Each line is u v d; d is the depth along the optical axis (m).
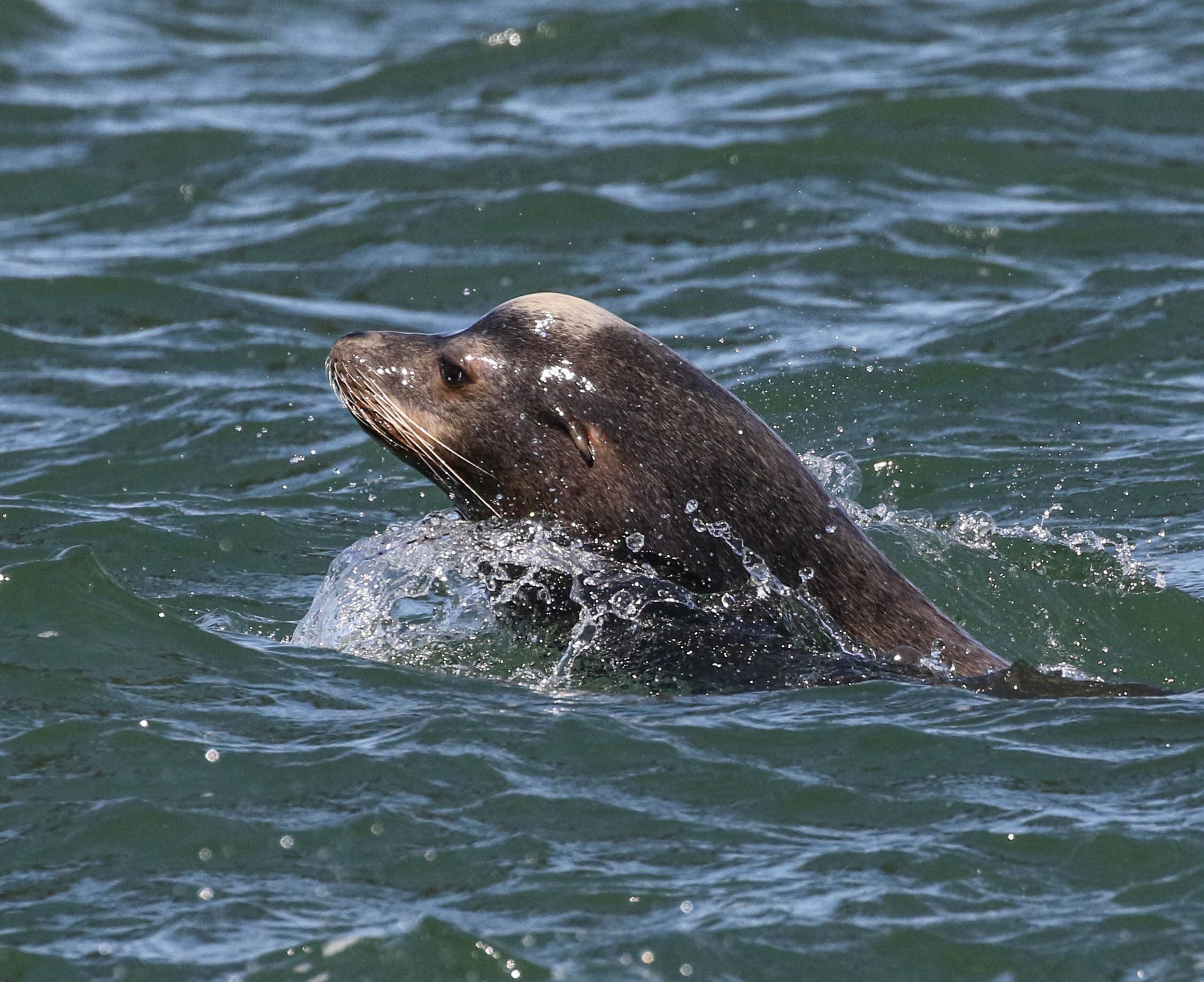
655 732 33.06
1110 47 96.56
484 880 28.08
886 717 33.56
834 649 37.41
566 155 84.06
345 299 70.31
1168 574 44.78
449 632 39.38
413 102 94.56
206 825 29.80
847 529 39.03
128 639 37.41
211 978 25.66
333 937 26.48
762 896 27.42
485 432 39.50
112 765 31.88
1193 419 56.12
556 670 37.47
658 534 38.59
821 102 89.31
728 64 97.12
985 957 25.88
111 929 26.94
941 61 95.81
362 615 40.25
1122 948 25.94
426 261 73.31
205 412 59.31
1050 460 53.09
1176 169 80.62
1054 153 82.44
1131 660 41.00
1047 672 37.25
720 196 78.94
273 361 64.19
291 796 30.67
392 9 119.94
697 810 30.22
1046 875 27.89
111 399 60.69
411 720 33.66
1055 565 45.09
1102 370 60.59
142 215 80.12
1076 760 31.53
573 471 39.09
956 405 57.81
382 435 40.69
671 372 39.38
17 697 34.78
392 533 42.56
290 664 36.66
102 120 91.56
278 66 104.12
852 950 26.05
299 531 49.72
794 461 39.38
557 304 40.38
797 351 62.47
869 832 29.38
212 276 72.25
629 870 28.30
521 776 31.30
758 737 32.78
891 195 78.38
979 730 32.84
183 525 49.16
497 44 101.12
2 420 59.12
